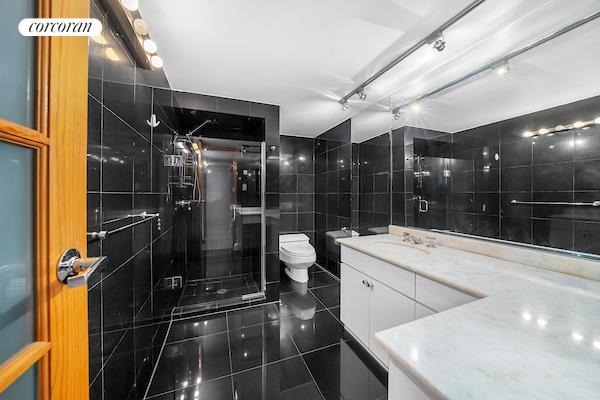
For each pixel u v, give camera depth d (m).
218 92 1.96
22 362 0.36
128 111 1.05
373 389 1.26
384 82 1.74
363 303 1.55
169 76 1.70
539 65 1.17
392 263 1.30
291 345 1.62
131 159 1.08
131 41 1.01
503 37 1.21
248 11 1.08
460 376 0.43
